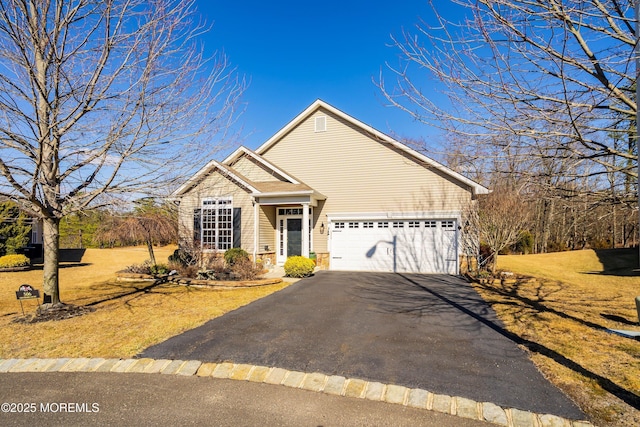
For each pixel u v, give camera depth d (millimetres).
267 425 3568
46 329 6797
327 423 3598
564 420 3531
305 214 14461
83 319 7520
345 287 11281
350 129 16125
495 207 13555
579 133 3910
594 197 4742
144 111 7254
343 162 16125
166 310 8305
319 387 4340
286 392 4266
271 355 5336
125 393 4289
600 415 3629
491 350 5527
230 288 11289
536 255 22766
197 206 15500
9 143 6871
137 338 6191
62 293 10797
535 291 10891
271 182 16422
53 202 7770
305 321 7242
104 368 4996
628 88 4141
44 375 4832
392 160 15461
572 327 6793
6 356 5477
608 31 4090
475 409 3775
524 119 4422
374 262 15422
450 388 4234
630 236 23438
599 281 13445
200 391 4316
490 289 11141
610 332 6438
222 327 6816
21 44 6484
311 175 16500
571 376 4543
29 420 3699
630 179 4664
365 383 4379
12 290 11695
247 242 15312
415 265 14914
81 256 22250
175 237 14648
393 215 15242
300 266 13188
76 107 7211
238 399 4109
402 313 7906
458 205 14516
